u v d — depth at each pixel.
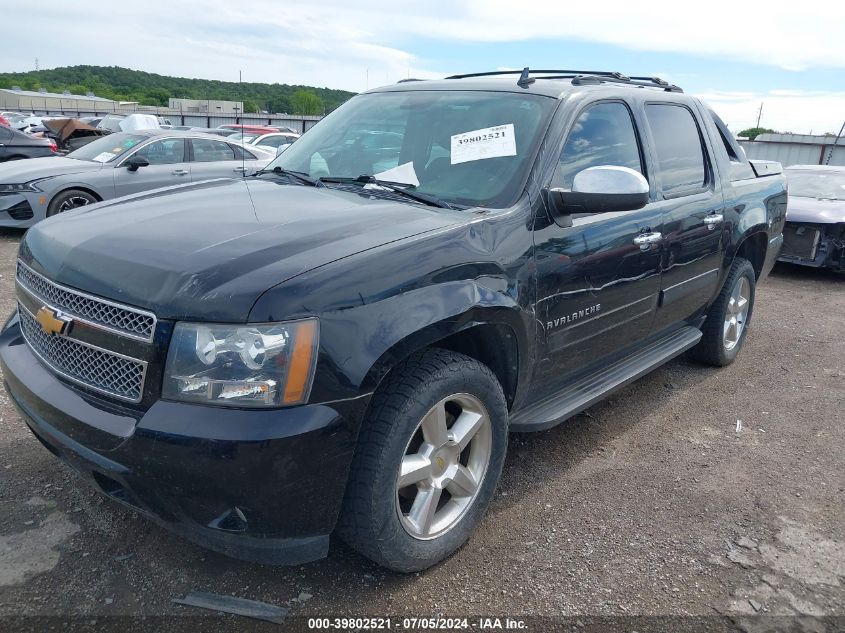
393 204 2.84
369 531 2.31
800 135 23.64
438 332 2.35
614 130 3.51
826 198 9.49
